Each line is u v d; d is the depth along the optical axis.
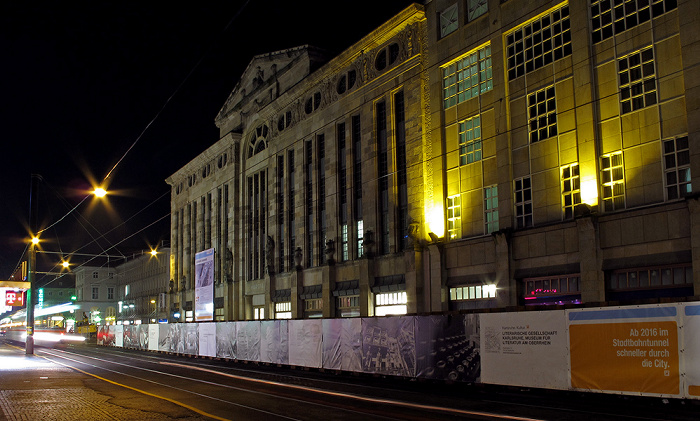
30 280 41.69
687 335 13.34
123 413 14.04
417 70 32.81
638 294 21.84
